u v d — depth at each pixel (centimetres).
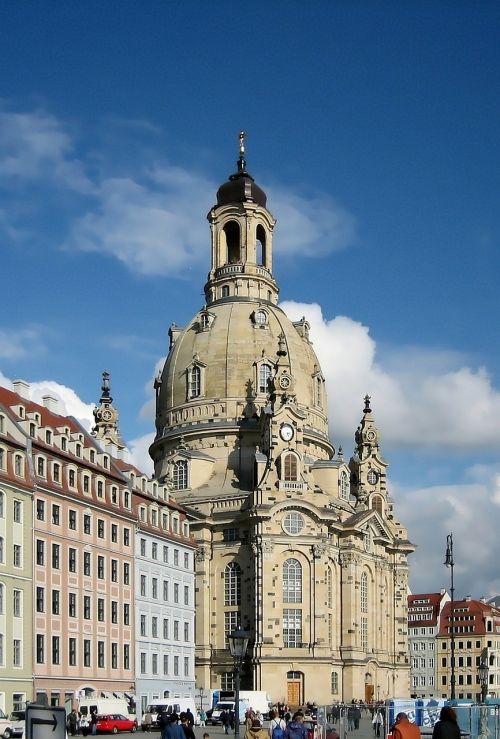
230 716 11119
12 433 9875
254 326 18400
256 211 19762
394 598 19025
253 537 16112
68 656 10350
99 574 11162
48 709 2808
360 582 17438
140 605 12156
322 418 18888
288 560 16125
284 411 16725
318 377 18938
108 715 9706
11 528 9500
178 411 18238
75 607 10588
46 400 12200
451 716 3259
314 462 18100
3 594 9281
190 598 13712
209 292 19500
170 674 12838
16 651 9462
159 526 13025
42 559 10031
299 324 19475
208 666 16188
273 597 15850
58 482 10525
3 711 9062
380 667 17962
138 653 11969
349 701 16512
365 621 17550
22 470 9800
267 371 18025
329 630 16450
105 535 11369
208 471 17562
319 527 16275
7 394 11050
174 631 13100
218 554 16612
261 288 19262
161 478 17475
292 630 15912
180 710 10931
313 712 10656
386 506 19988
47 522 10181
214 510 16838
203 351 18312
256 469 16538
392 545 18962
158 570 12775
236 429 17575
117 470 12294
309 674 15662
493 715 6438
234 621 16325
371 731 9312
